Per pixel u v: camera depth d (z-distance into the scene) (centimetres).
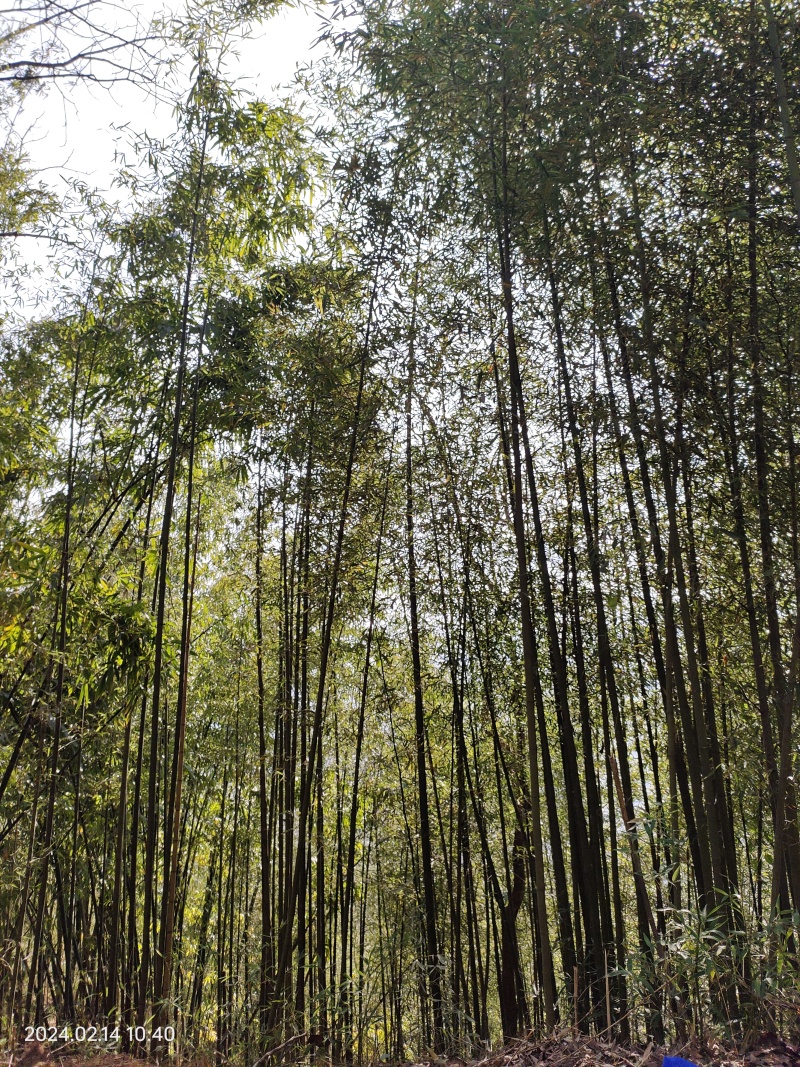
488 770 624
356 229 525
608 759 501
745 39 428
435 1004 500
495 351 539
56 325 498
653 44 443
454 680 573
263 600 605
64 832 591
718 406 455
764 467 434
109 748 602
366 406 553
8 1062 387
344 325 554
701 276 466
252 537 607
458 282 550
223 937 713
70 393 542
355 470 570
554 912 600
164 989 440
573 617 514
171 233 494
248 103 510
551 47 430
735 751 479
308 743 612
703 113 433
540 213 464
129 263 517
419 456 577
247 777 716
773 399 442
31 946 570
